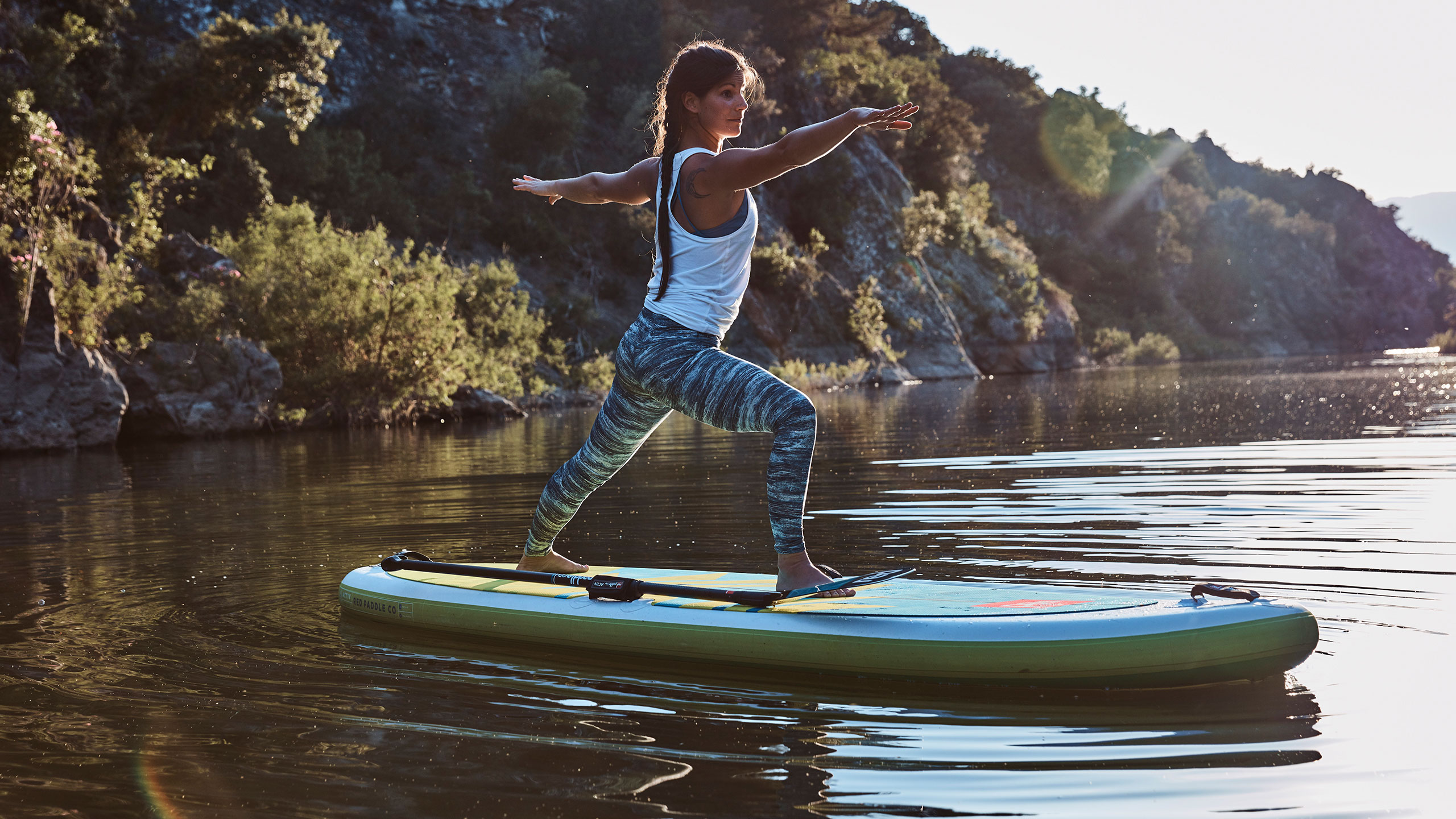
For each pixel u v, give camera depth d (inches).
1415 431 414.0
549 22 2138.3
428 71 1937.7
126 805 77.8
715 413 123.2
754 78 128.2
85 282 683.4
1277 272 4301.2
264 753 88.5
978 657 103.2
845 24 2623.0
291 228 893.2
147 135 1052.5
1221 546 172.2
